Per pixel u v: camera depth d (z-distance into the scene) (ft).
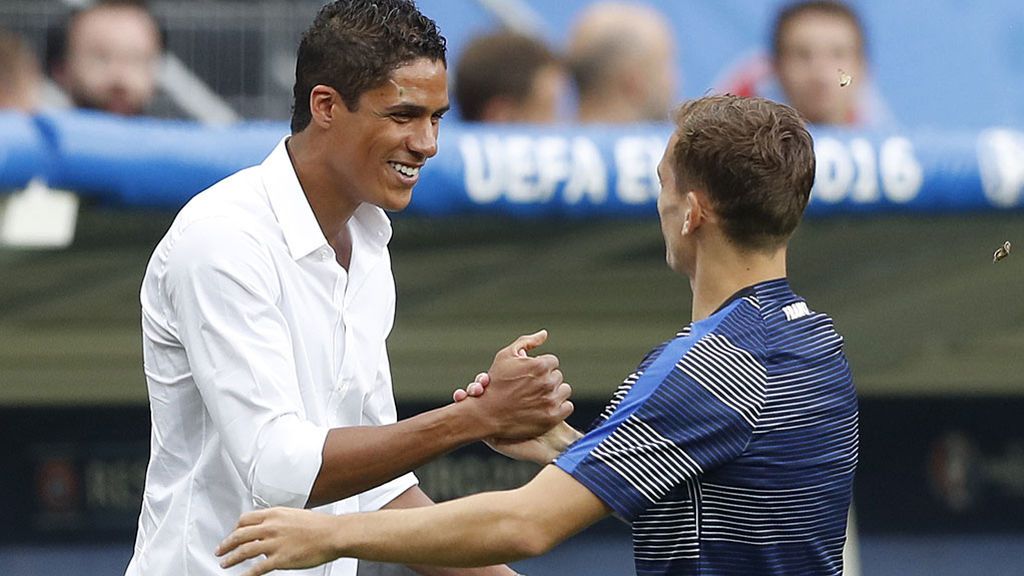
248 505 30.60
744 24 84.43
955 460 92.79
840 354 27.58
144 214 64.39
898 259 73.26
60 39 80.64
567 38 83.05
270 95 84.12
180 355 30.35
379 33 29.40
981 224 70.79
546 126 71.67
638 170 67.97
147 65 81.71
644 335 80.43
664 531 26.14
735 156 26.37
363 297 32.09
